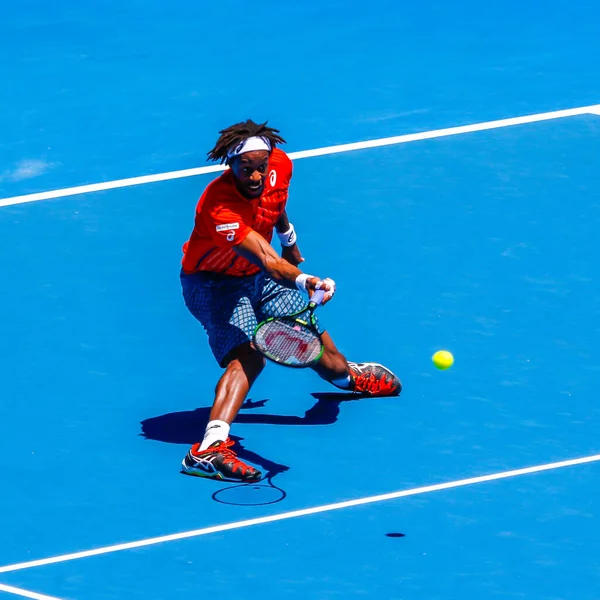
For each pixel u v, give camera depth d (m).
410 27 72.69
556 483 37.66
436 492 37.41
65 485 38.09
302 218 53.34
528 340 44.88
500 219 52.97
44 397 42.34
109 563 34.69
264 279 40.19
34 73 68.06
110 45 71.31
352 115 62.69
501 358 43.91
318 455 39.25
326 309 46.88
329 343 40.88
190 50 70.56
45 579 34.09
